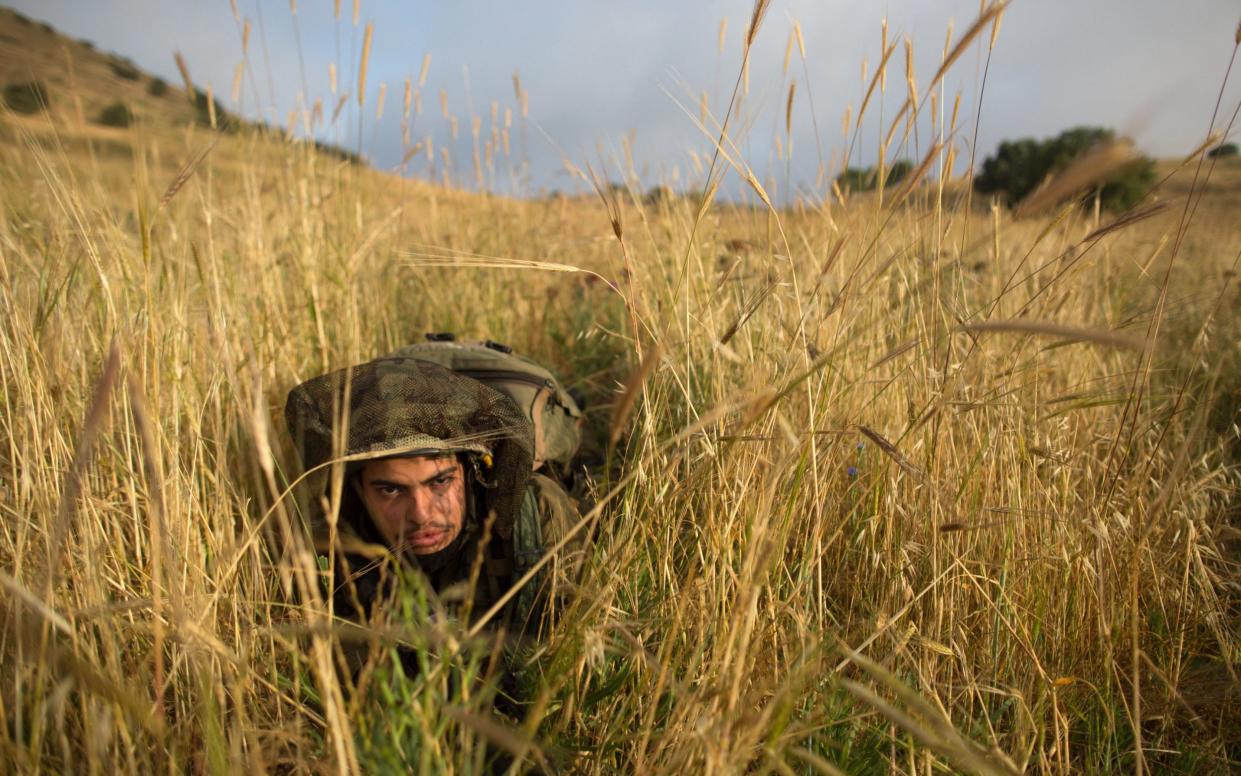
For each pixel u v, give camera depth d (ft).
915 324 7.92
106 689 3.62
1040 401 7.41
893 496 7.15
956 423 7.52
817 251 10.11
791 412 7.93
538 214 17.49
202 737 5.40
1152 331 6.68
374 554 4.95
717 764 4.42
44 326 7.72
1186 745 6.44
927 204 7.50
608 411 12.53
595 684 6.38
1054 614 6.93
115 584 6.05
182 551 6.20
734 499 6.38
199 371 8.87
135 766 4.74
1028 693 6.49
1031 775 6.34
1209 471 8.74
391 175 15.66
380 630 4.57
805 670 4.80
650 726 5.19
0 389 7.40
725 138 6.62
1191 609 7.16
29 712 5.22
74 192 8.35
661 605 6.46
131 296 8.55
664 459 6.81
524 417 7.35
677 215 12.74
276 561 7.00
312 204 13.58
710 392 9.12
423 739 4.42
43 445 6.48
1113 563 6.63
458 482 7.00
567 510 7.93
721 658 5.44
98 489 6.88
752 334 9.64
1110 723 6.19
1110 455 7.18
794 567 7.20
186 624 4.64
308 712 5.40
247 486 8.66
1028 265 9.89
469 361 9.55
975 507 7.18
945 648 5.83
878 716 6.01
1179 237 6.33
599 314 14.97
